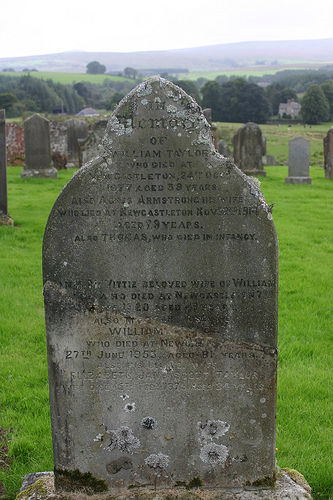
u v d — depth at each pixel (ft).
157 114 11.09
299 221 41.24
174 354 11.94
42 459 13.64
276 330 11.92
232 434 12.26
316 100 257.34
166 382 12.03
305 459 13.55
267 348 11.96
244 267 11.69
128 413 12.11
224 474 12.37
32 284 25.68
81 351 11.87
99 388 12.00
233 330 11.91
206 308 11.82
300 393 16.37
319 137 202.08
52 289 11.64
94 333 11.79
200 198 11.41
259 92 252.62
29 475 12.80
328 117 264.72
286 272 28.27
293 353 19.19
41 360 18.31
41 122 59.11
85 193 11.34
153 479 12.38
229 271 11.70
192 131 11.16
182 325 11.85
